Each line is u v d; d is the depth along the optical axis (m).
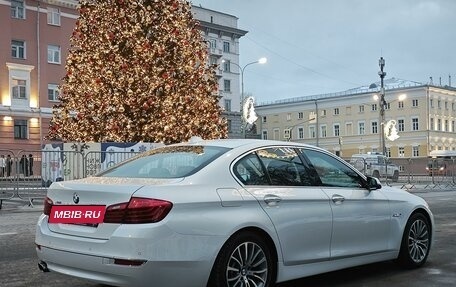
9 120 41.62
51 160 15.96
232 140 5.64
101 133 20.42
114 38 19.61
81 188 4.70
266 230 4.89
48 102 44.38
